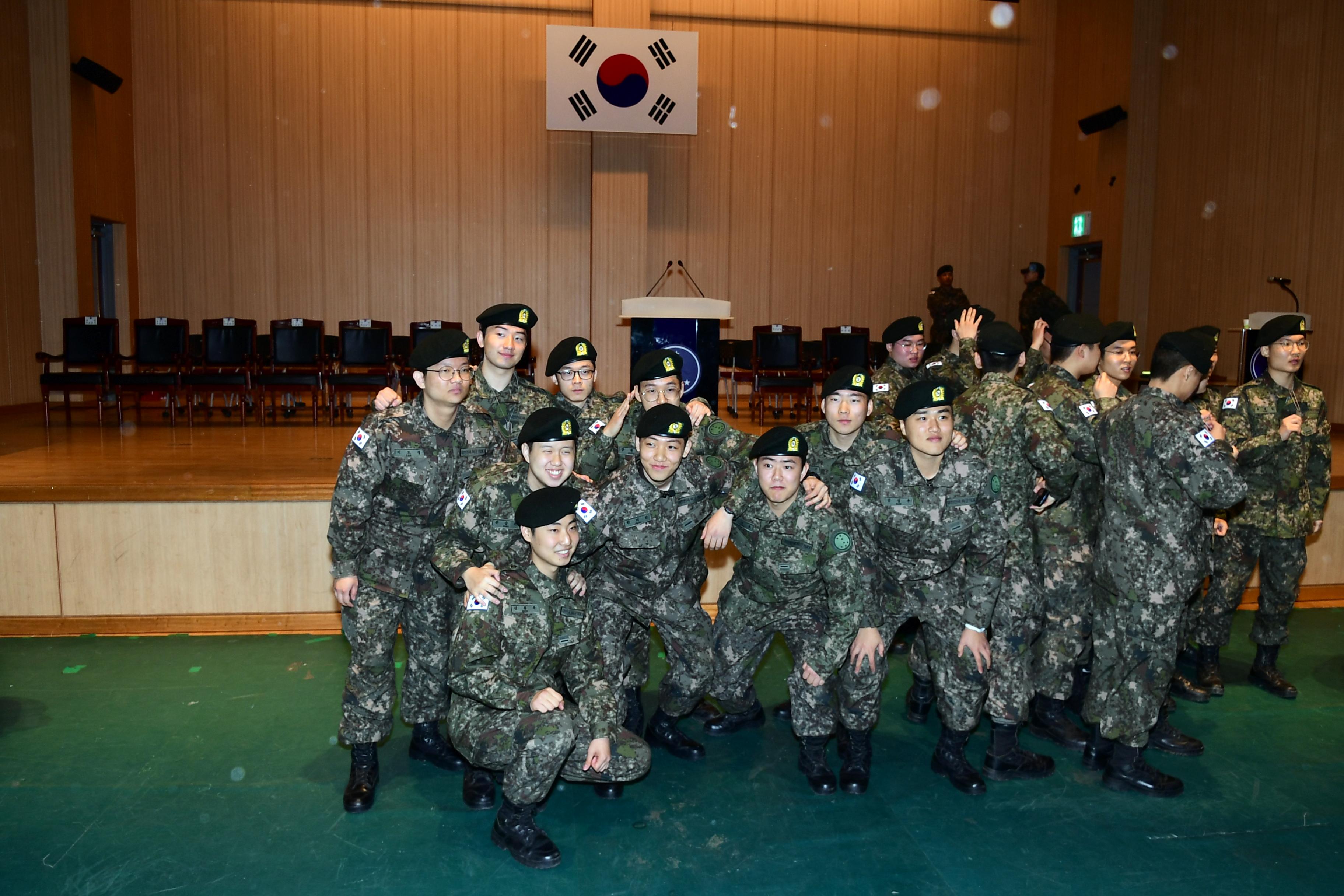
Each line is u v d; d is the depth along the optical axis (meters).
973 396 3.33
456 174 10.77
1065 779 3.12
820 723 3.03
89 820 2.78
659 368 3.25
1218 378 8.95
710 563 4.74
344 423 8.33
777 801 2.95
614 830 2.76
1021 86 11.69
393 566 2.92
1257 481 3.79
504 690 2.53
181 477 4.77
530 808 2.60
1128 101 10.40
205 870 2.51
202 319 10.58
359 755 2.95
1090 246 11.42
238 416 8.90
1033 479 3.25
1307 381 8.27
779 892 2.43
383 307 10.80
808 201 11.34
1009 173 11.77
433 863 2.57
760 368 8.95
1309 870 2.55
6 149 9.02
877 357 9.81
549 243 10.95
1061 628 3.42
